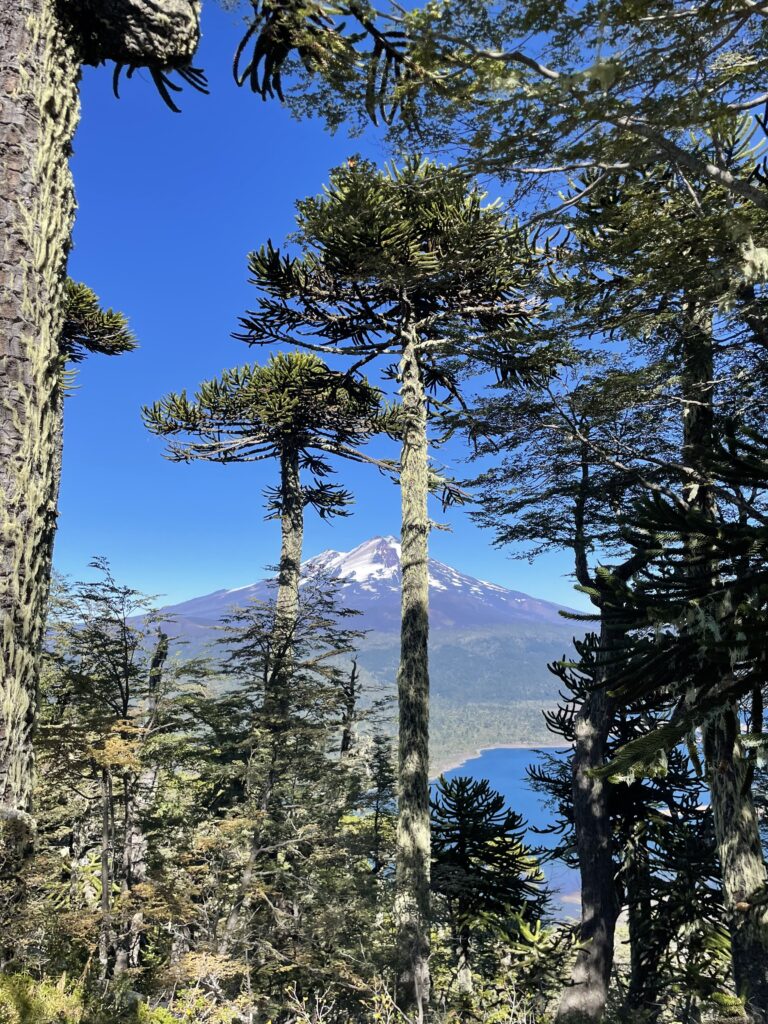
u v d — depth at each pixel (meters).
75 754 10.02
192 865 12.14
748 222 5.30
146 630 12.20
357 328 13.93
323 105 4.18
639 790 12.34
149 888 9.93
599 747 11.77
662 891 12.12
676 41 3.52
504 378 12.26
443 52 3.66
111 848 11.40
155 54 2.86
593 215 7.34
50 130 2.50
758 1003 7.84
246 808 12.79
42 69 2.50
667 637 2.55
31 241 2.38
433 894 12.45
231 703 14.02
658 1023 12.29
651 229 5.93
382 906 11.95
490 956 14.09
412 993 9.75
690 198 7.83
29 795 2.26
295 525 19.70
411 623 11.99
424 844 10.89
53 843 14.16
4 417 2.26
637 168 4.75
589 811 11.54
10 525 2.24
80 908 9.41
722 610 2.46
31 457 2.32
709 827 12.34
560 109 3.93
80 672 11.72
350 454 19.08
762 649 2.23
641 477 10.54
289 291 12.65
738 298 7.67
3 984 3.53
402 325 13.47
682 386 9.40
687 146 6.87
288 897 12.01
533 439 12.20
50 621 11.22
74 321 17.30
